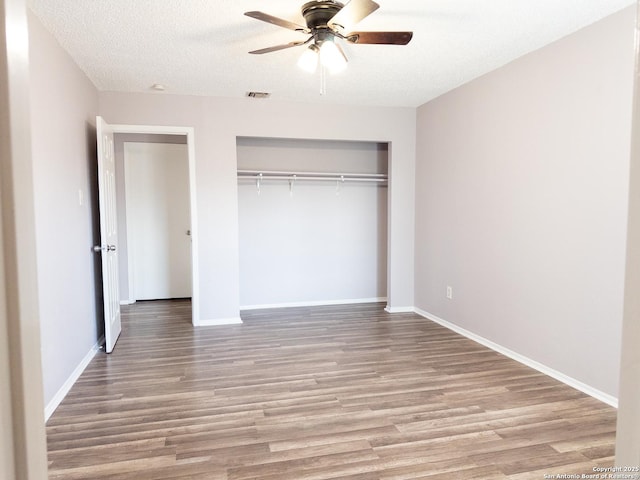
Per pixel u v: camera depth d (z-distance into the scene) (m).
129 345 3.73
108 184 3.69
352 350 3.58
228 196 4.41
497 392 2.74
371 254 5.46
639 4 0.45
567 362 2.88
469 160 3.88
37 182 2.39
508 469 1.93
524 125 3.22
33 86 2.39
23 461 0.45
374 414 2.45
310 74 3.62
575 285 2.80
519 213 3.29
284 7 2.47
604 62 2.57
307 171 5.20
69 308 2.91
